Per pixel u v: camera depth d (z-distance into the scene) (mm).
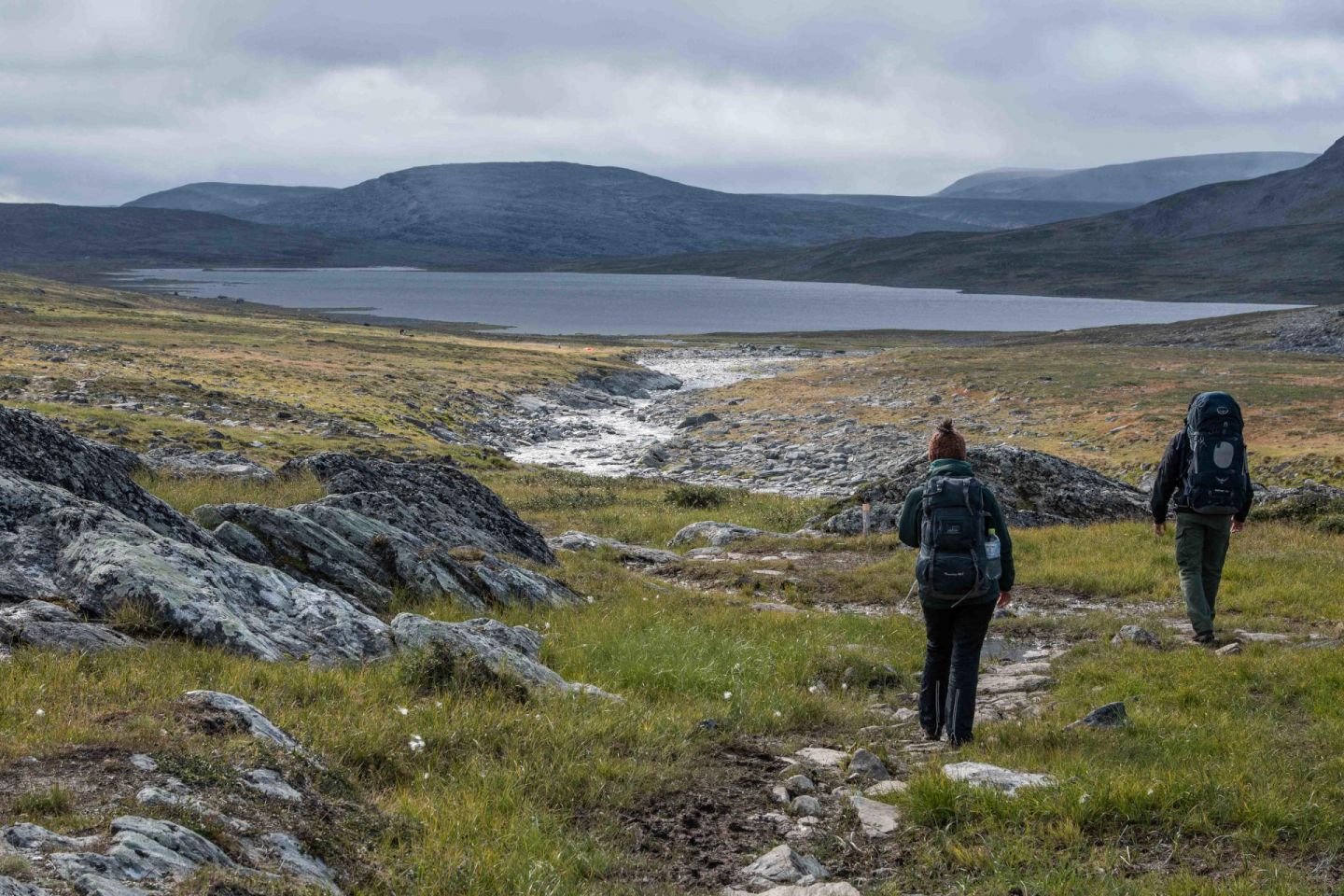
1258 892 5707
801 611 16062
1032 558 20266
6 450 13406
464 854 5988
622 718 9031
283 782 6270
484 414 75562
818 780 8219
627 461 59906
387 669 9672
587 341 159625
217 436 44688
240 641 9484
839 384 91875
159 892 4520
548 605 15336
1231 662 11234
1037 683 11469
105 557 10016
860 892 5941
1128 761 8047
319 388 73500
